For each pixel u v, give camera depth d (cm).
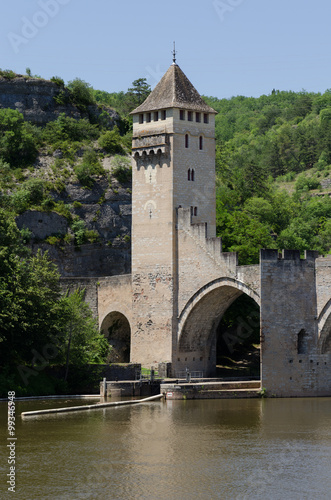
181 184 13675
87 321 13050
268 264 11962
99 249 17762
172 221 13525
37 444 8706
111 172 18625
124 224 18212
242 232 16038
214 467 7881
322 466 7944
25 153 19038
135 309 13950
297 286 12038
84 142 19662
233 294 13250
